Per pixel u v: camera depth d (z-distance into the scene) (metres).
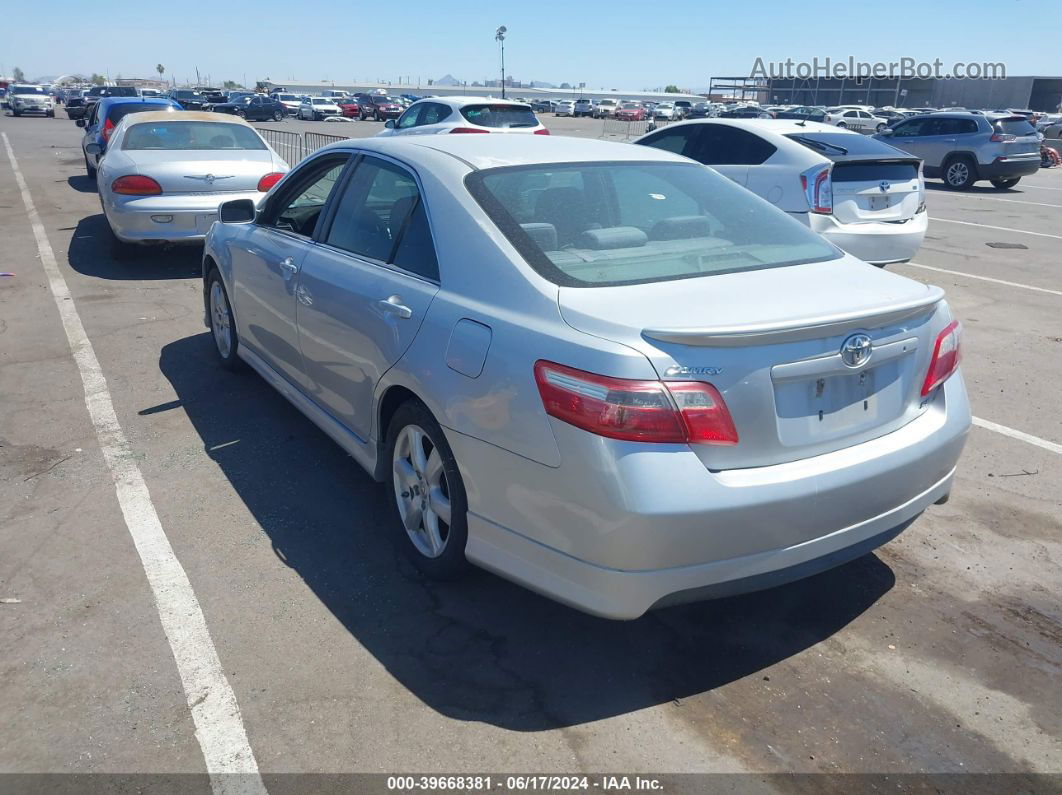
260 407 5.41
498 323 2.97
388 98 60.22
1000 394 5.84
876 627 3.31
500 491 2.93
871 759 2.66
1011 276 9.76
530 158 3.71
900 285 3.21
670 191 3.76
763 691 2.96
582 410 2.61
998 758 2.67
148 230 8.49
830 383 2.85
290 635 3.21
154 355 6.39
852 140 8.56
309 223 4.64
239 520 4.03
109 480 4.41
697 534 2.60
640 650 3.16
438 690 2.93
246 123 10.03
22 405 5.39
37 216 12.33
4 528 3.93
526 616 3.35
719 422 2.61
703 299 2.87
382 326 3.49
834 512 2.83
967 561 3.77
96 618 3.29
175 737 2.71
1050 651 3.18
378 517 4.08
